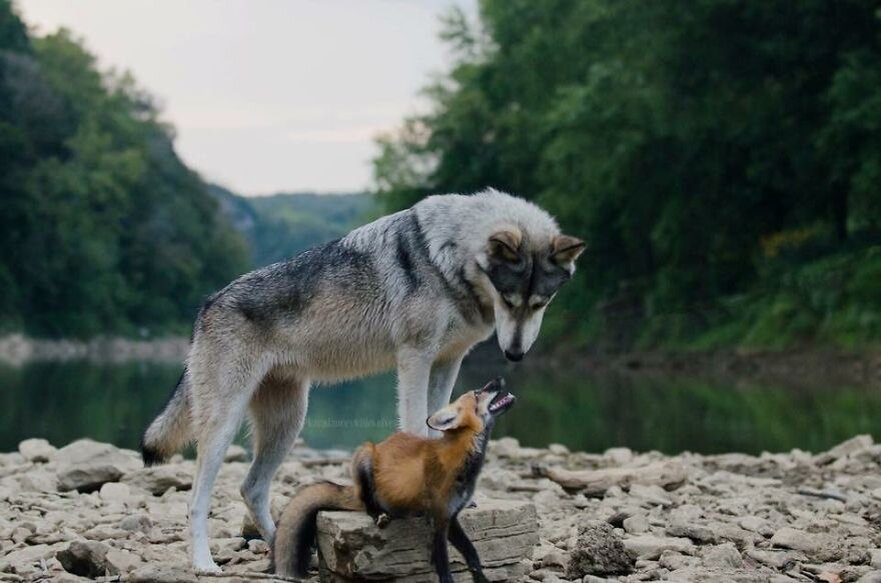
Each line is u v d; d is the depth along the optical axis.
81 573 6.85
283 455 7.65
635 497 9.85
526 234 7.24
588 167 47.28
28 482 10.24
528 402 26.78
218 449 7.17
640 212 47.97
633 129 45.22
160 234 111.06
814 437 17.97
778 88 40.94
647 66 43.53
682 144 44.09
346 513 6.13
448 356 7.62
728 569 6.78
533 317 7.25
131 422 22.59
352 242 7.51
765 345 36.59
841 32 38.59
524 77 58.78
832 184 39.59
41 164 87.06
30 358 71.38
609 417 22.41
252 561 7.33
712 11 39.88
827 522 8.54
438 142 61.69
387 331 7.37
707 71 42.00
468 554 5.88
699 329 41.84
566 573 6.84
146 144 122.25
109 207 101.62
